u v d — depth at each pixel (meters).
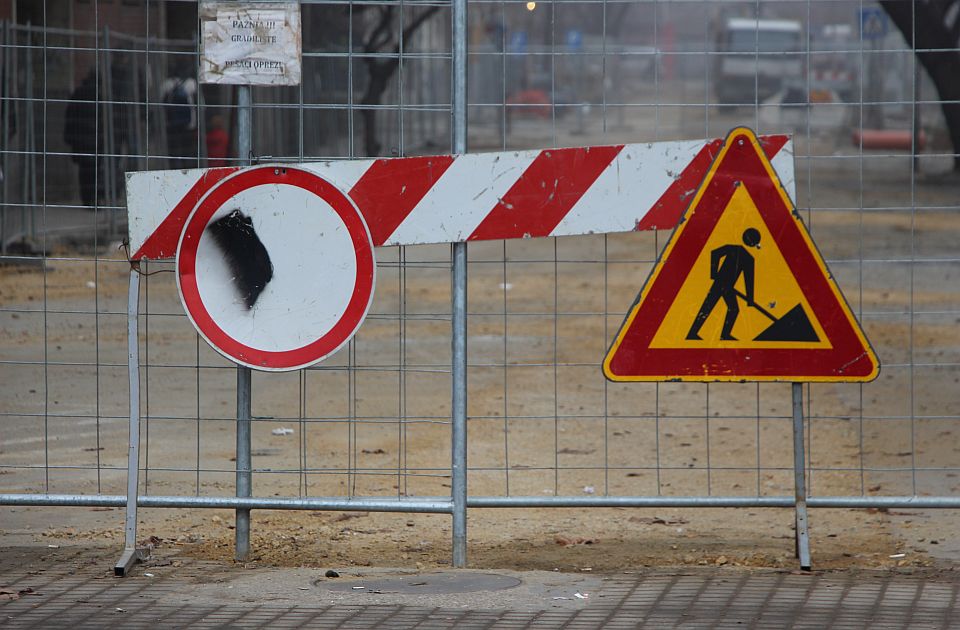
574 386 28.81
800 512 15.14
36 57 37.47
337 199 14.73
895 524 17.53
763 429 24.31
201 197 14.87
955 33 67.00
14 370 28.28
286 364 14.92
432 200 14.89
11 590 13.98
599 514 18.31
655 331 14.86
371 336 34.16
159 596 13.79
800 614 13.20
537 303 41.03
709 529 17.42
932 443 22.95
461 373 15.01
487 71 77.94
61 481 19.27
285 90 19.89
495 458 21.77
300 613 13.21
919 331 35.41
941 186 63.47
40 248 37.22
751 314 14.82
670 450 22.48
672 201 14.85
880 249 52.19
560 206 14.85
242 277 14.85
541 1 16.41
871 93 56.38
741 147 14.70
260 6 15.06
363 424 24.31
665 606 13.47
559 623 12.89
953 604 13.52
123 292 37.78
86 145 37.00
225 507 15.20
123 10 41.78
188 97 36.91
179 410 24.91
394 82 33.41
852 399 27.17
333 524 17.52
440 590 14.07
